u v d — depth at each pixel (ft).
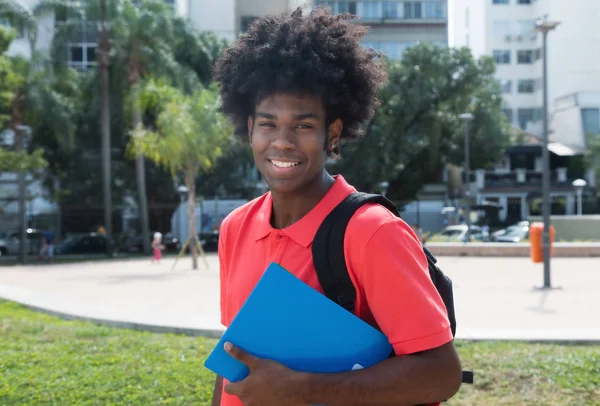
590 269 59.47
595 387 15.87
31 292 36.88
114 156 115.75
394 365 4.97
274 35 5.69
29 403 14.94
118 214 124.36
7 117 90.02
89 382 16.42
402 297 5.00
